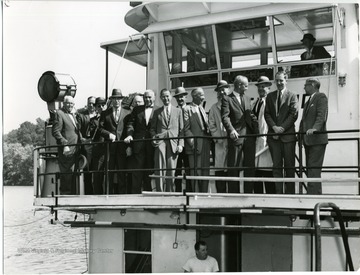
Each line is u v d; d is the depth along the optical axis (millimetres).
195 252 10898
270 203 10047
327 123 12062
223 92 10703
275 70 12523
